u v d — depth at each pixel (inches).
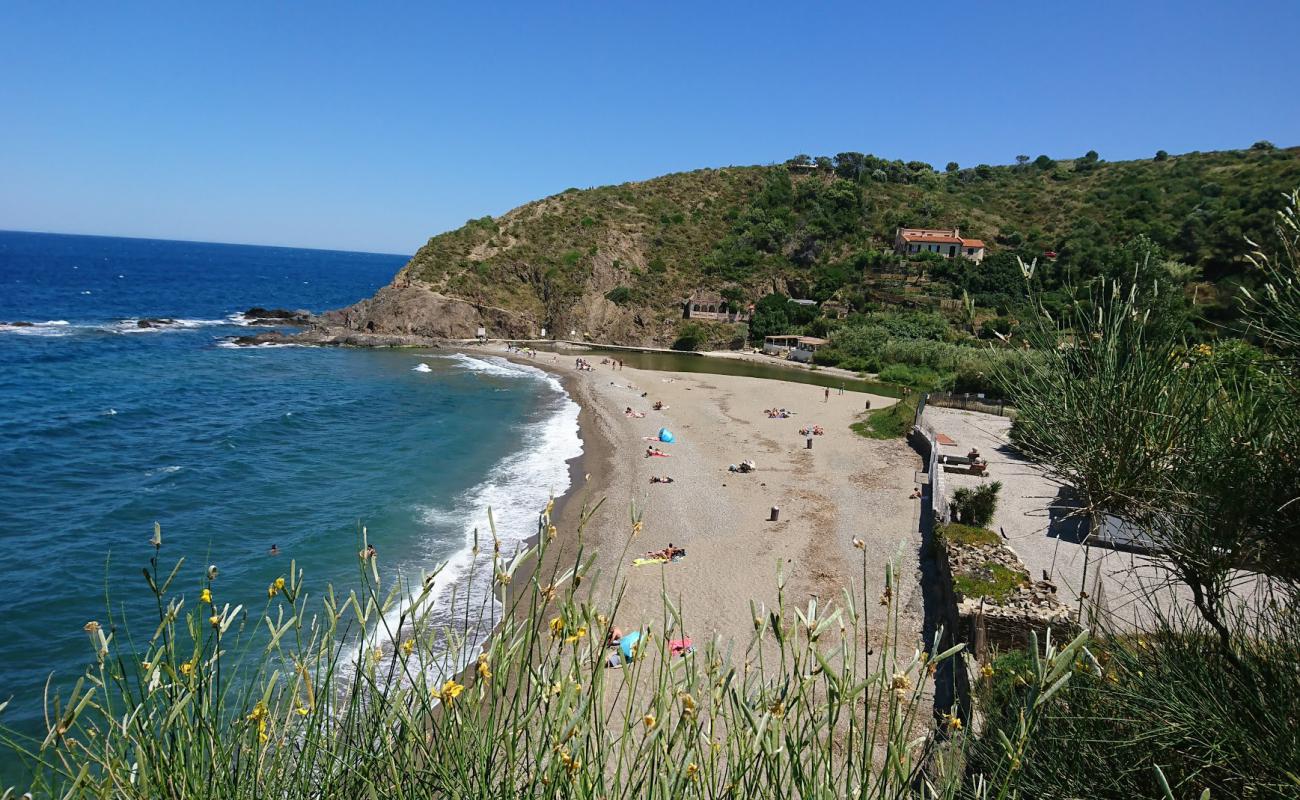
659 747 109.2
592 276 3494.1
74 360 2241.6
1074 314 176.9
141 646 612.1
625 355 3024.1
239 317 3754.9
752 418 1718.8
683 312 3376.0
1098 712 163.3
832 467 1278.3
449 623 116.5
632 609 721.0
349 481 1159.6
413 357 2723.9
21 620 671.8
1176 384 164.4
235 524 947.3
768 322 3193.9
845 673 107.4
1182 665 165.0
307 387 2018.9
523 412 1787.6
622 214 3971.5
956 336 2672.2
